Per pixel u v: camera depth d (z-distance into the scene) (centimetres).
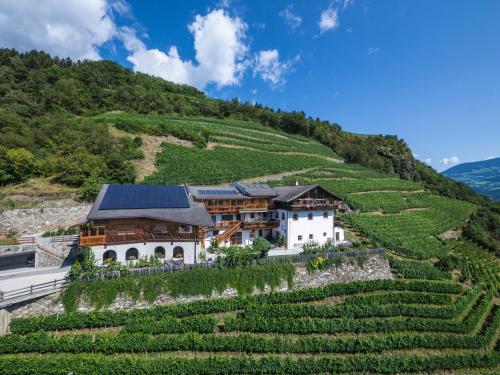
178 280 2791
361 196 6688
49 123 5925
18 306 2273
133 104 10531
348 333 2712
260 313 2702
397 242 4712
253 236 4272
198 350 2267
